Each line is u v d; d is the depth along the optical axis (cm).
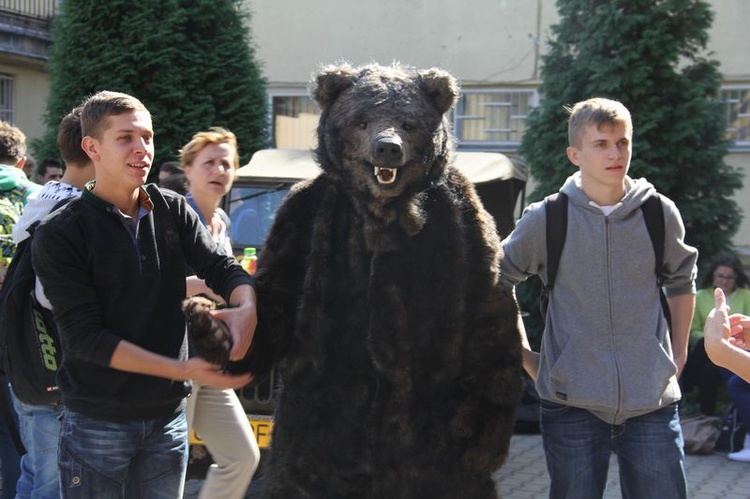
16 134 495
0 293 349
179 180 578
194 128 1117
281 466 289
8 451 476
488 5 1318
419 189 288
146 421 298
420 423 282
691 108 909
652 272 330
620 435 334
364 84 289
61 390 297
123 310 292
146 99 1110
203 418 390
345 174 288
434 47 1348
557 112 945
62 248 285
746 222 1206
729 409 699
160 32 1095
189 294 355
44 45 1727
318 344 284
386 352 278
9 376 353
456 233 287
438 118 294
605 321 327
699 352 740
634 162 901
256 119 1188
